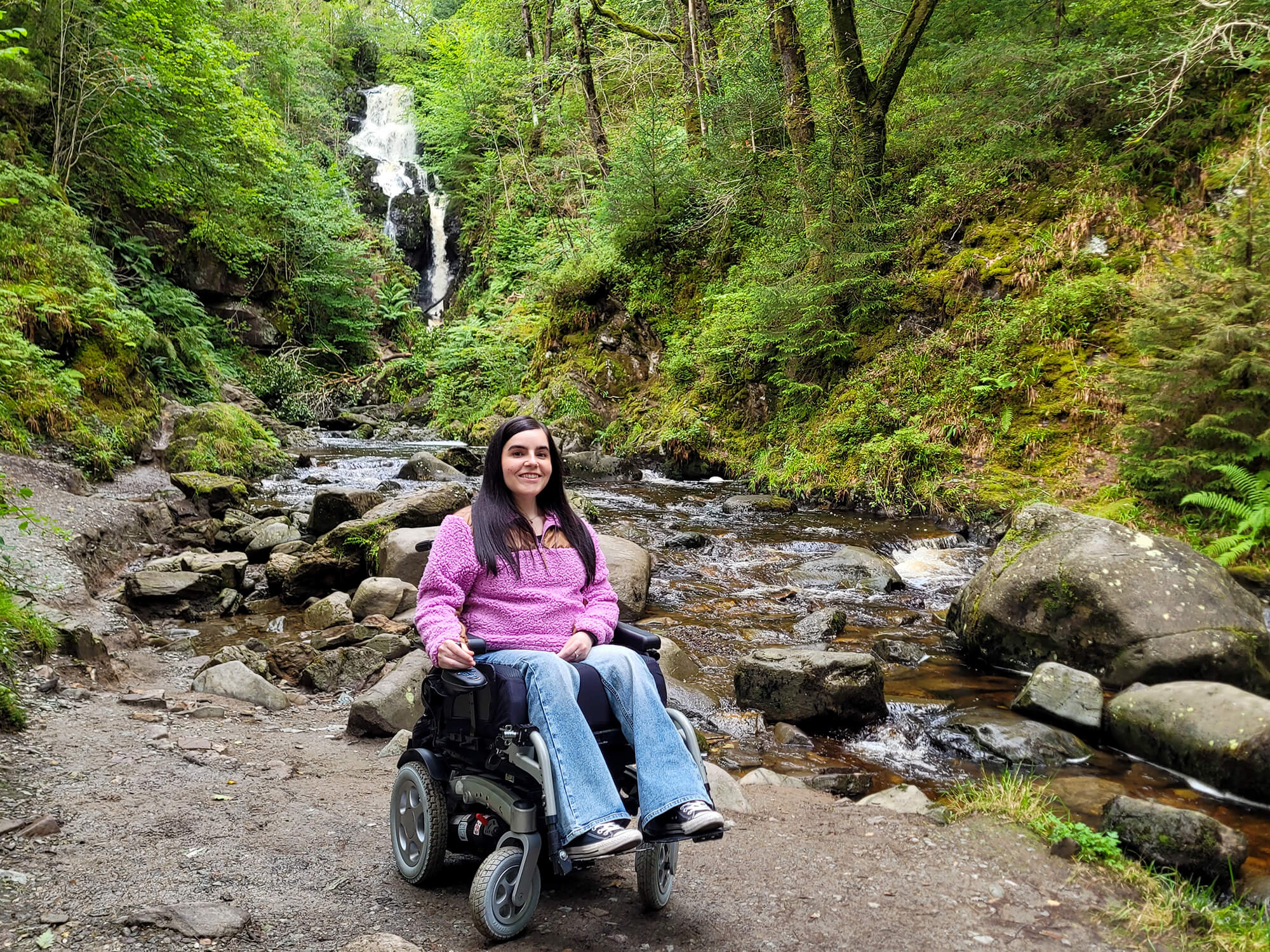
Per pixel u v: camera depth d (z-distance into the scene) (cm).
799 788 367
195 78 1518
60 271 1130
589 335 1625
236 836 279
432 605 243
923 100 1337
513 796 223
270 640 579
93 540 696
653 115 1581
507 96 2455
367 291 2402
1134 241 1010
